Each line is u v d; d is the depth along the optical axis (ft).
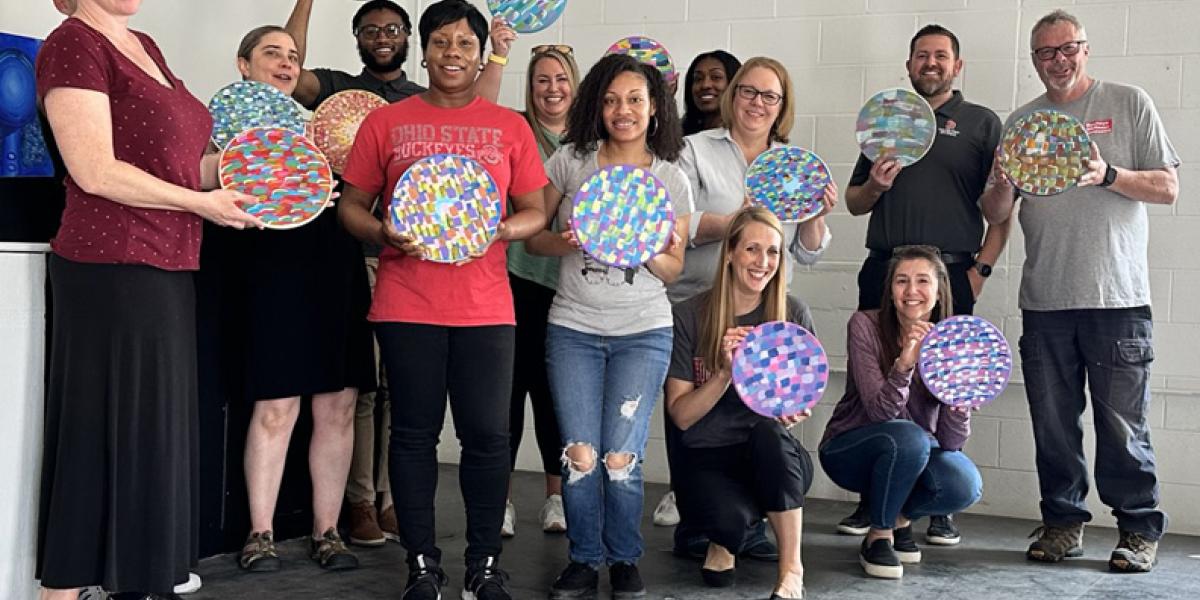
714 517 10.79
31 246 9.21
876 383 11.64
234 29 14.99
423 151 10.14
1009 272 14.87
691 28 16.39
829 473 12.18
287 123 11.31
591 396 10.52
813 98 15.74
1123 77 14.34
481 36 10.30
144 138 8.67
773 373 10.49
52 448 8.80
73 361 8.64
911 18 15.21
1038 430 12.76
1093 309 12.33
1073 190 12.39
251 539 11.70
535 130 13.42
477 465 10.37
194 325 9.23
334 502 12.00
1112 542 13.66
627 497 10.60
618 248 10.32
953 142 13.34
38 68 8.52
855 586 11.46
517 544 12.98
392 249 10.25
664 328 10.55
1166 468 14.30
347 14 17.02
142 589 8.80
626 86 10.49
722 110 12.64
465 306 10.11
